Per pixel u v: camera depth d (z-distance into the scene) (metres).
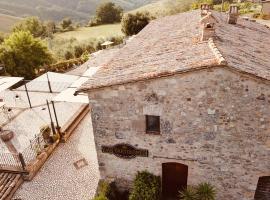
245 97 9.50
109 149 12.21
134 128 11.36
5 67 31.75
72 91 17.98
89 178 14.75
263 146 10.39
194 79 9.56
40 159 15.67
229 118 10.07
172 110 10.46
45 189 14.12
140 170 12.52
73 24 87.50
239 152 10.75
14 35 32.84
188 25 15.62
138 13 47.66
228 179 11.59
